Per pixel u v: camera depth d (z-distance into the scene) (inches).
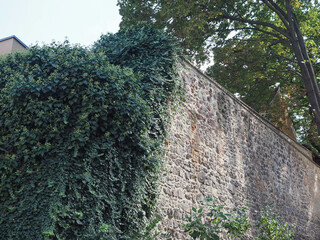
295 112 740.0
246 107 418.9
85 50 232.7
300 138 739.4
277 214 420.2
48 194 187.0
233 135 383.2
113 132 216.5
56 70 214.8
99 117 213.0
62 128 202.5
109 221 206.1
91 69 216.5
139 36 291.3
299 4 571.8
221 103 372.2
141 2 557.3
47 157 196.7
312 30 669.9
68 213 187.8
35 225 180.7
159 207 255.6
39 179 191.5
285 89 627.5
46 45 235.1
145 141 233.0
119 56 288.2
